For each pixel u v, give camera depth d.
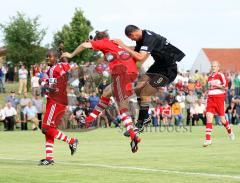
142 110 14.67
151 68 14.44
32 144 23.16
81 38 91.06
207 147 20.34
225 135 28.27
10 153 18.55
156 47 14.09
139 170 12.93
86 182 10.97
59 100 14.32
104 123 34.88
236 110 40.59
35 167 13.64
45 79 14.37
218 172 12.55
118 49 13.95
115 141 25.00
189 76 47.50
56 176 11.81
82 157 16.75
